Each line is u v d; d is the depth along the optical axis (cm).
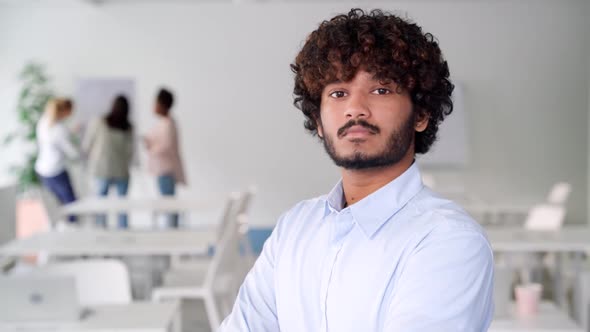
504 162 735
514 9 720
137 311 227
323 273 93
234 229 378
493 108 731
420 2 722
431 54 94
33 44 728
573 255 365
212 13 730
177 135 600
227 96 738
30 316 213
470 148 736
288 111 739
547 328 226
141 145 736
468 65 728
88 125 732
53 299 212
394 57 90
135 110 735
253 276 108
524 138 733
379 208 90
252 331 104
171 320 223
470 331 78
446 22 724
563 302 367
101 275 262
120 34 729
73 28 727
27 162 703
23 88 717
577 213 737
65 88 732
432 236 83
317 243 97
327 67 91
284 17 729
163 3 729
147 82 734
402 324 78
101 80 730
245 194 448
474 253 80
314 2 725
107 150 620
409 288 81
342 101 92
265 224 748
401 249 86
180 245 347
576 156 732
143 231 394
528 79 727
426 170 736
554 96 727
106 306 234
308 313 94
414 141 98
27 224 682
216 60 735
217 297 387
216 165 745
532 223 441
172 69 734
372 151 90
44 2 714
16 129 735
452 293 79
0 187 434
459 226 82
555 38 721
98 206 482
